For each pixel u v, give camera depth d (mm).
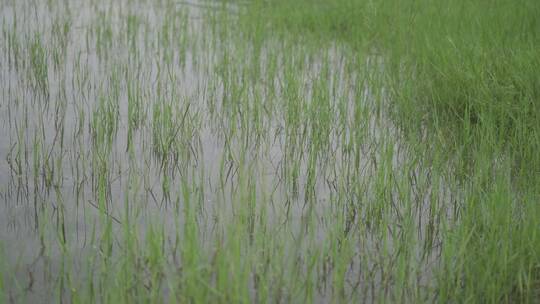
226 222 3807
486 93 5375
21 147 4859
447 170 4605
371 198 4266
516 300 3354
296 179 4453
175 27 7883
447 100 5695
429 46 6488
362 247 3805
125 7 8953
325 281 3451
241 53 6824
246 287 2980
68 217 3996
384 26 7477
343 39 7477
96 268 3490
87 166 4621
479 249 3516
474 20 7359
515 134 4840
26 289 3320
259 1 8578
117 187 4375
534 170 4535
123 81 6234
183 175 4551
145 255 3406
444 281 3342
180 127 5125
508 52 6203
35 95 5844
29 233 3811
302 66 6711
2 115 5398
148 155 4848
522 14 7559
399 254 3609
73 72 6156
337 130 5133
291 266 3299
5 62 6625
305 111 5398
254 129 5242
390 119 5621
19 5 8734
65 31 7617
